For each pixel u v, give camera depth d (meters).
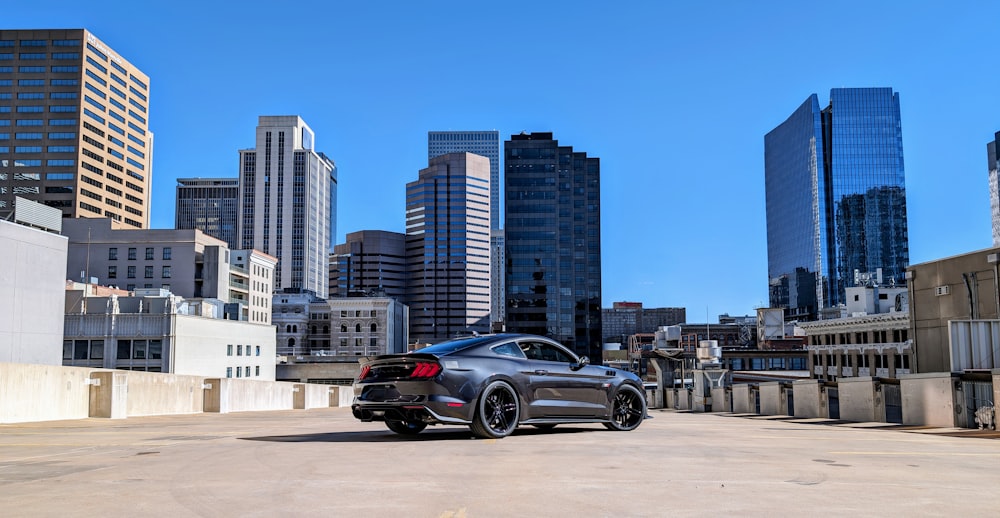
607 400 11.88
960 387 13.44
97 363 80.75
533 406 10.80
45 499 5.55
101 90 193.12
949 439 10.85
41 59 185.75
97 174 190.75
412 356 10.09
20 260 53.94
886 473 6.79
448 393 9.90
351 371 116.06
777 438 10.63
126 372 17.92
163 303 83.50
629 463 7.41
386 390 10.12
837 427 14.32
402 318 190.12
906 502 5.39
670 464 7.35
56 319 57.09
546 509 5.16
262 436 10.98
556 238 186.38
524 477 6.50
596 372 11.80
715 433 11.66
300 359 136.38
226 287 132.12
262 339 100.25
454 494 5.70
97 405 17.45
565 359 11.57
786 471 6.89
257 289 147.50
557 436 10.72
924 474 6.73
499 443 9.48
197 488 6.00
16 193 182.38
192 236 129.75
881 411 16.08
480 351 10.53
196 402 21.53
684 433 11.57
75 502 5.43
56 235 57.47
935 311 39.00
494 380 10.34
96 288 93.12
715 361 55.97
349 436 10.84
